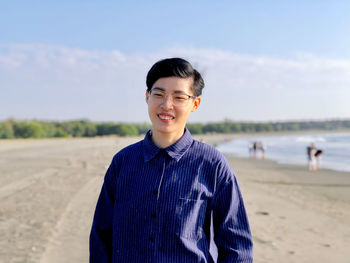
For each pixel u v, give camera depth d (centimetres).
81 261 432
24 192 881
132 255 148
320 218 738
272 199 948
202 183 151
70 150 3044
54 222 597
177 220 144
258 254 494
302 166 2195
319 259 482
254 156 3291
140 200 149
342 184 1364
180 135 156
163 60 154
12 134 6919
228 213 157
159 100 152
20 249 465
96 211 170
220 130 17162
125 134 9256
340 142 6694
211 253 154
